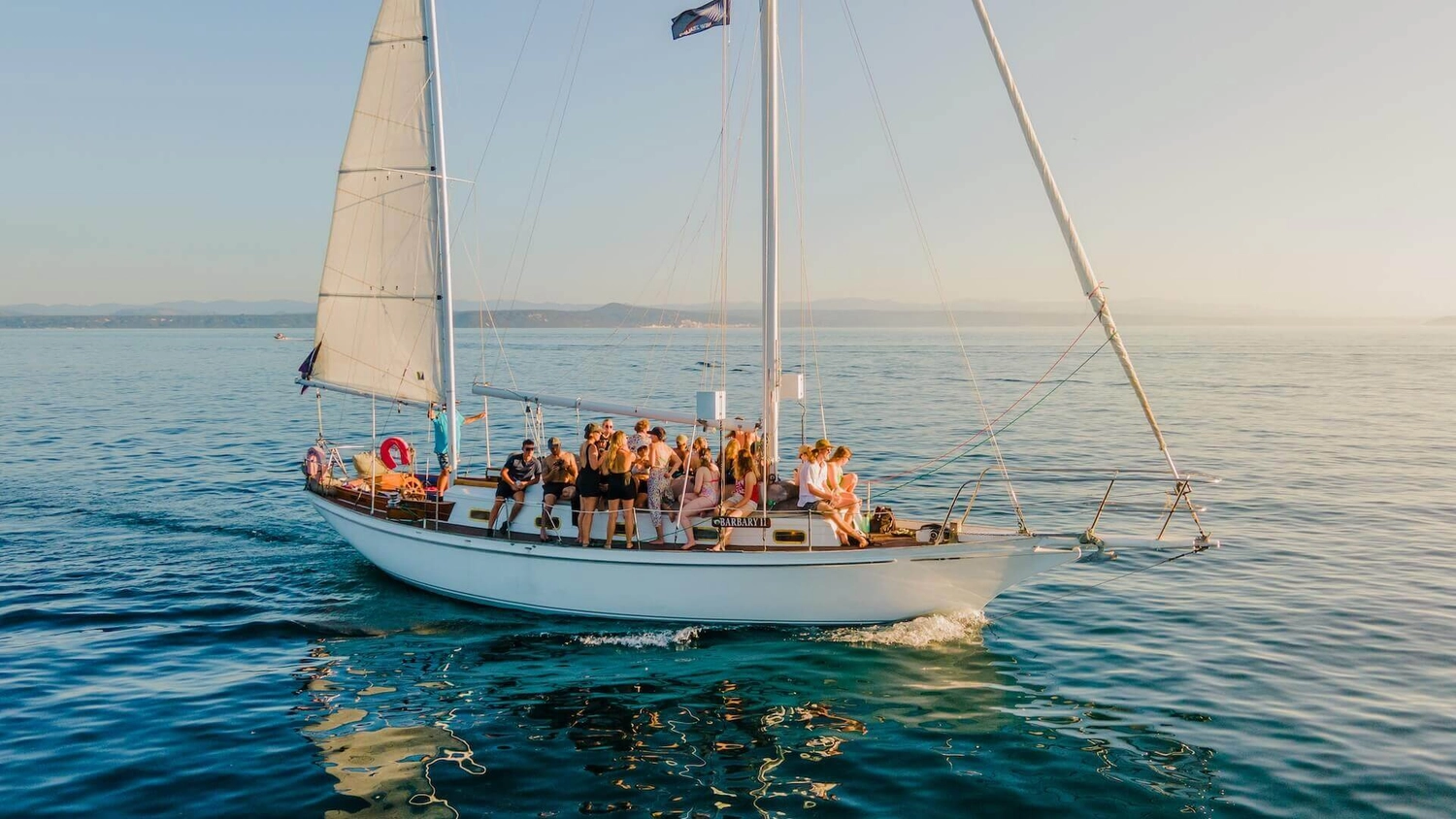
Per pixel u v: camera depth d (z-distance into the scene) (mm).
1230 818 9195
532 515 15562
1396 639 14297
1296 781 9914
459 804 9461
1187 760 10453
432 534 15961
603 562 14617
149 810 9273
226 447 36219
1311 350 153625
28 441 37531
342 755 10562
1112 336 12570
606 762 10461
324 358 18219
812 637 14422
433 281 17234
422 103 16906
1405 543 20656
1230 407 53781
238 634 14688
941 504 24625
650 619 14789
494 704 12070
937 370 91500
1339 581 17578
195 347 167000
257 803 9461
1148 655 13773
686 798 9641
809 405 53906
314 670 13211
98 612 15625
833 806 9469
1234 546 20391
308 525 22484
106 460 32656
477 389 16750
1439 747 10633
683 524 14484
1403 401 57594
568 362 101188
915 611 14539
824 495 14312
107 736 10984
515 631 14758
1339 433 41219
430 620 15297
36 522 22594
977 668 13289
